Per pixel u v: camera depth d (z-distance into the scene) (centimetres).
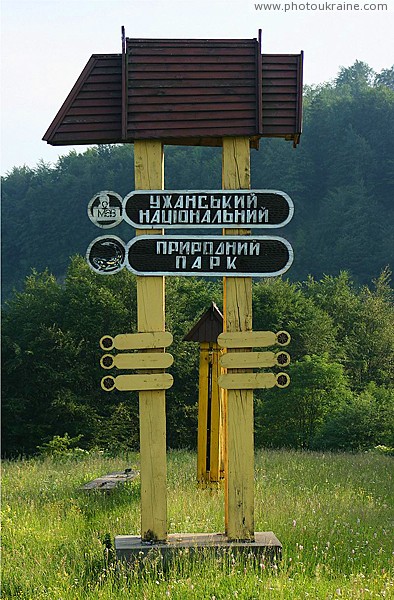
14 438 3941
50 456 2523
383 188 8244
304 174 8444
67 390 3912
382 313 5081
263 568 793
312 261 7619
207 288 4912
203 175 7675
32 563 881
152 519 868
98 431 3828
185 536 894
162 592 739
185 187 7694
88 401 3950
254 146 1005
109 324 4112
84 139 887
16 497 1336
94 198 880
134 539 886
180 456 2391
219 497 1263
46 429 3925
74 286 4359
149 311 877
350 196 7944
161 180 884
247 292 878
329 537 964
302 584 748
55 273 7781
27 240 8112
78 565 859
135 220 878
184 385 4041
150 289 878
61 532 1039
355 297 5309
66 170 8631
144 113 880
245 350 879
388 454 2520
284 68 892
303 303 4622
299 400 3206
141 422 876
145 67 885
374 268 7375
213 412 1411
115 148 9238
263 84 889
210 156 7962
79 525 1082
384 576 779
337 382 3228
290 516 1073
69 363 4006
